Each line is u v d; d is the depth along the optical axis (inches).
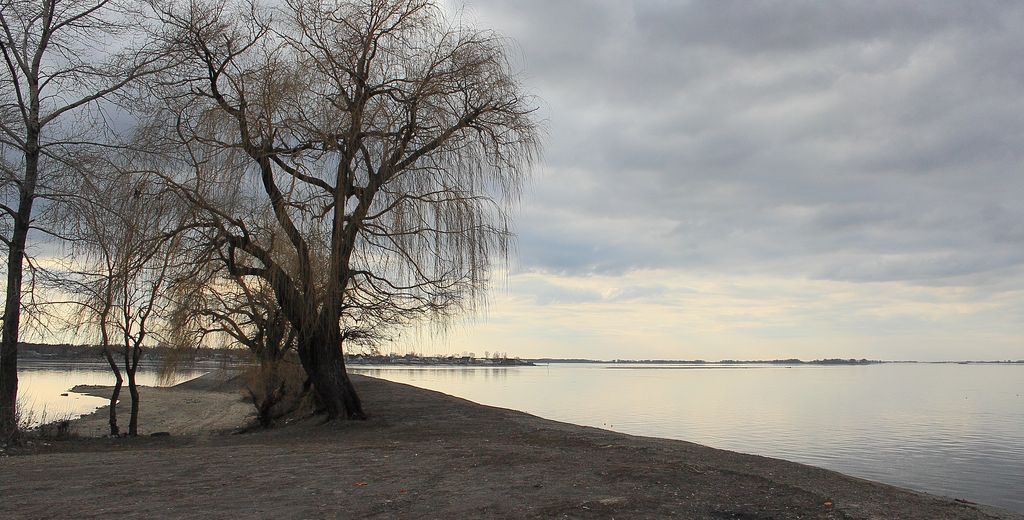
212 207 637.9
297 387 923.4
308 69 657.6
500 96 696.4
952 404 2657.5
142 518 271.6
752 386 4037.9
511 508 285.1
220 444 596.7
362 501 301.3
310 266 644.1
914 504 301.0
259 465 414.6
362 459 435.5
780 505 289.6
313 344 724.7
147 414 1333.7
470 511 280.7
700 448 491.5
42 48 615.8
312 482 349.4
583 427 678.5
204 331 800.3
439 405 952.3
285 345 837.2
